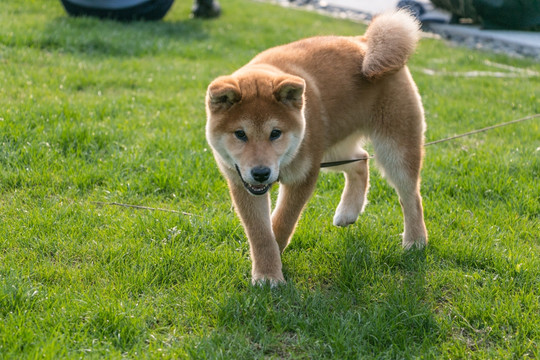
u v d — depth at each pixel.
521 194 5.01
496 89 8.44
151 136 5.95
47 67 7.90
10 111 5.94
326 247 4.26
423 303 3.65
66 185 4.98
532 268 3.95
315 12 14.75
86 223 4.39
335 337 3.23
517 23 11.94
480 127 6.84
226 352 3.12
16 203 4.61
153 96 7.31
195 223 4.39
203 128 6.34
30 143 5.43
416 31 4.23
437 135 6.48
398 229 4.60
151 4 11.46
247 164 3.56
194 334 3.31
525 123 6.93
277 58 4.13
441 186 5.25
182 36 10.77
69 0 10.91
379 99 4.22
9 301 3.38
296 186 3.95
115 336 3.20
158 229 4.30
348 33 11.54
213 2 12.81
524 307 3.62
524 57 10.62
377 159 4.36
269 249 3.84
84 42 9.20
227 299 3.52
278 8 14.88
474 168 5.50
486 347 3.33
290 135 3.69
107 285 3.66
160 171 5.20
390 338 3.29
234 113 3.67
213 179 5.22
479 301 3.59
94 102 6.71
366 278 3.88
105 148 5.65
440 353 3.24
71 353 3.02
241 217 3.88
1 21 9.99
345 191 4.70
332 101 4.09
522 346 3.26
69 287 3.63
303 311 3.55
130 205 4.73
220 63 9.24
